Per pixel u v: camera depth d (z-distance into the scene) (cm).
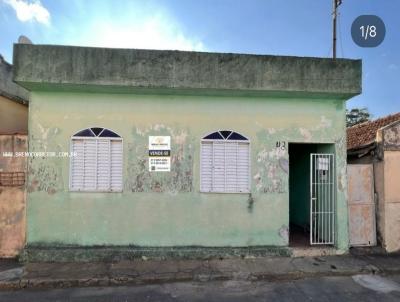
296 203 852
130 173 620
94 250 599
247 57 608
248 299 467
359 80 629
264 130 644
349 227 674
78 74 580
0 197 609
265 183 641
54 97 616
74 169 617
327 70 623
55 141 613
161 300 461
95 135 618
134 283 519
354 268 571
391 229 667
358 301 461
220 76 601
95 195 614
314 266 579
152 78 591
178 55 596
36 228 607
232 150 638
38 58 576
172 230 624
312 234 692
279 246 639
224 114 639
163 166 625
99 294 479
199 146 632
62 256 589
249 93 626
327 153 682
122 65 588
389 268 573
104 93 621
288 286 515
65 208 611
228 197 633
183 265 578
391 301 462
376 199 686
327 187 675
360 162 751
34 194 609
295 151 862
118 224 617
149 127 626
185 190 627
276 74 611
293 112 650
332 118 659
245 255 618
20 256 588
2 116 758
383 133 670
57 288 500
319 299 468
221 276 536
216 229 630
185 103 632
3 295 475
